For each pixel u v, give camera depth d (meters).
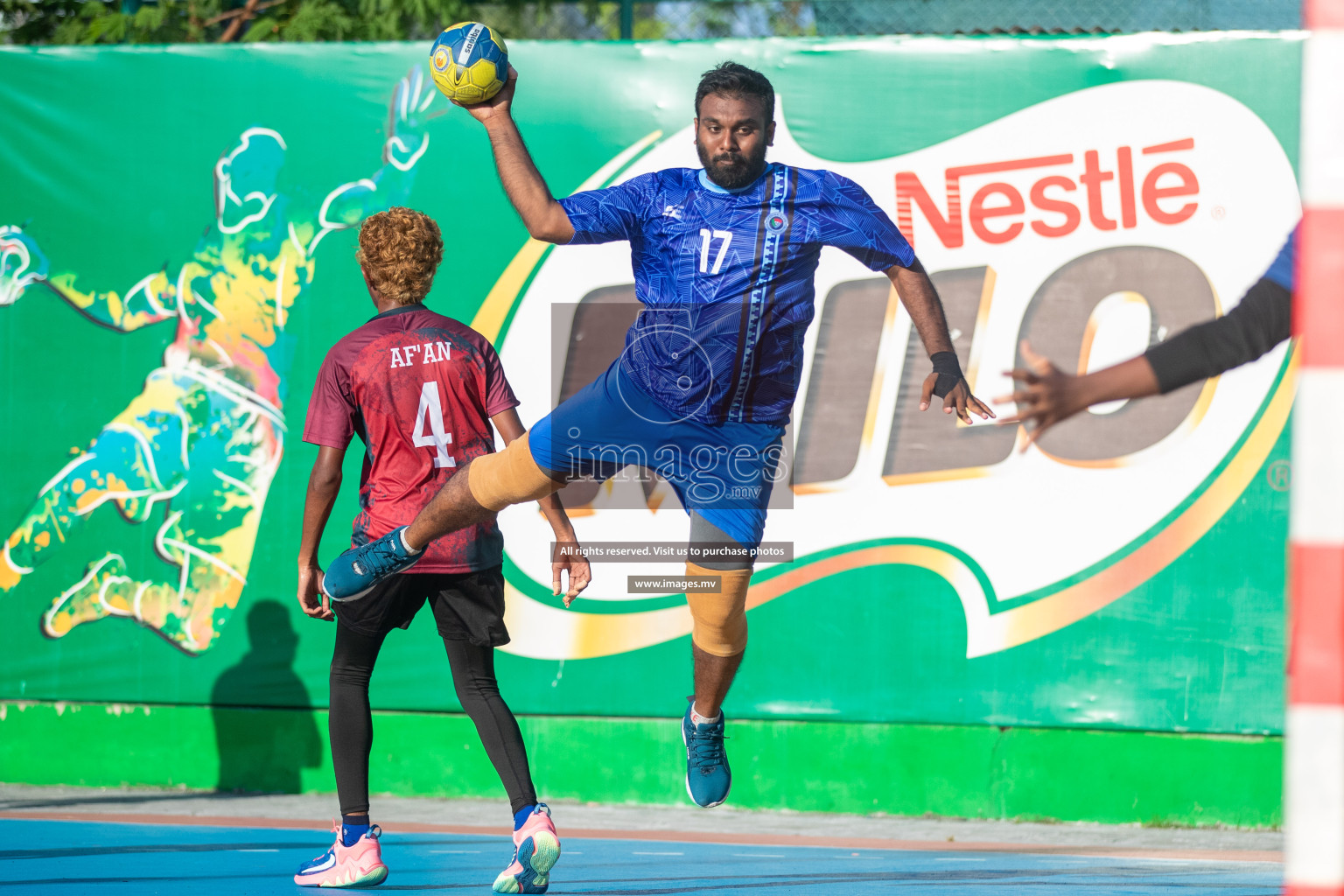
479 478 8.27
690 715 9.40
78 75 14.27
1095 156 13.05
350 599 8.91
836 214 8.34
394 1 18.78
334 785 14.22
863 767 13.49
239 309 14.21
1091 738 13.20
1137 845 12.24
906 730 13.44
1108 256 13.05
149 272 14.29
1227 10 14.66
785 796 13.61
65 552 14.43
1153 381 5.32
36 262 14.38
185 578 14.31
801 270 8.28
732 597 8.45
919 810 13.40
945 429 13.27
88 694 14.43
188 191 14.22
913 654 13.38
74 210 14.34
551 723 13.88
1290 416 12.88
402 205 13.96
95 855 11.17
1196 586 13.03
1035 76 13.12
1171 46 12.93
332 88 14.04
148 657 14.38
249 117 14.13
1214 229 12.91
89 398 14.38
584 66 13.69
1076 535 13.15
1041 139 13.12
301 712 14.23
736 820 13.27
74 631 14.45
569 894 9.81
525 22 18.48
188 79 14.18
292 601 14.18
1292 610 3.97
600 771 13.83
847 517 13.40
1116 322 13.04
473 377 9.55
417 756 14.05
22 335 14.41
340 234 14.06
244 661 14.27
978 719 13.31
